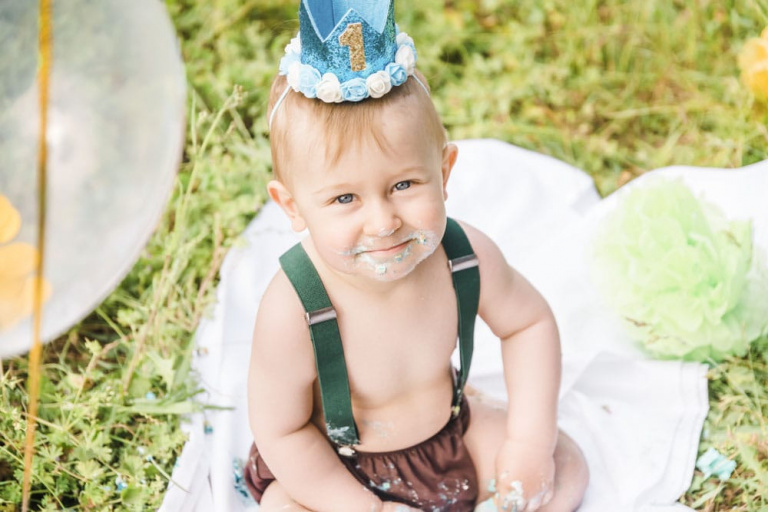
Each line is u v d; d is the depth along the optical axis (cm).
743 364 217
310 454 172
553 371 181
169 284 233
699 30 323
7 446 202
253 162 283
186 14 336
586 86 318
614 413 212
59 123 124
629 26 332
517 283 177
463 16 346
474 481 181
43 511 194
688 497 195
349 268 149
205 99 308
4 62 121
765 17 302
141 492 194
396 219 144
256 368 166
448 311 167
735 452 200
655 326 221
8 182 124
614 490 195
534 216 265
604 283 230
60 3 121
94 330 243
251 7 343
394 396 171
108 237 133
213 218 265
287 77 146
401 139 141
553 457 188
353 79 139
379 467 178
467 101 314
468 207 269
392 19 144
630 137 299
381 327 161
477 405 193
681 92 311
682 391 212
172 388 217
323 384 163
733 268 217
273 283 163
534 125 306
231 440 206
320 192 144
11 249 127
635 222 229
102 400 210
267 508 181
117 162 129
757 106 288
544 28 339
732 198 250
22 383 221
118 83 127
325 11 144
